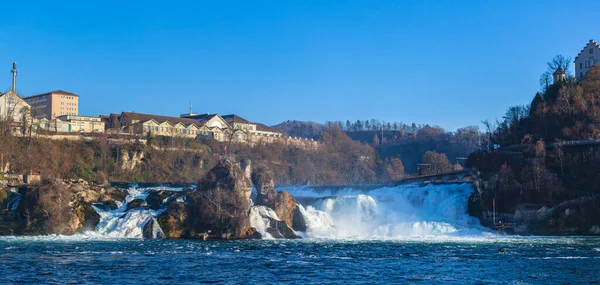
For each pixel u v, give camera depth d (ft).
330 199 542.16
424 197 571.69
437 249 384.06
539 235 494.18
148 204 502.38
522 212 509.35
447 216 543.39
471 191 559.79
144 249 372.99
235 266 308.81
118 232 458.91
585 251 371.35
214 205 468.34
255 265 312.50
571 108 627.05
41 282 258.98
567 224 494.59
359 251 373.61
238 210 467.93
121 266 302.66
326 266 311.06
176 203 475.31
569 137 588.50
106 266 301.63
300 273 290.56
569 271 296.71
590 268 305.12
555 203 507.71
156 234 455.63
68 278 268.82
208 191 475.31
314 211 519.19
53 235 449.89
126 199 512.22
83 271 286.25
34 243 394.52
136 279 270.46
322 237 475.31
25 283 256.52
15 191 494.18
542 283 268.62
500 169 531.09
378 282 270.26
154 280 269.23
